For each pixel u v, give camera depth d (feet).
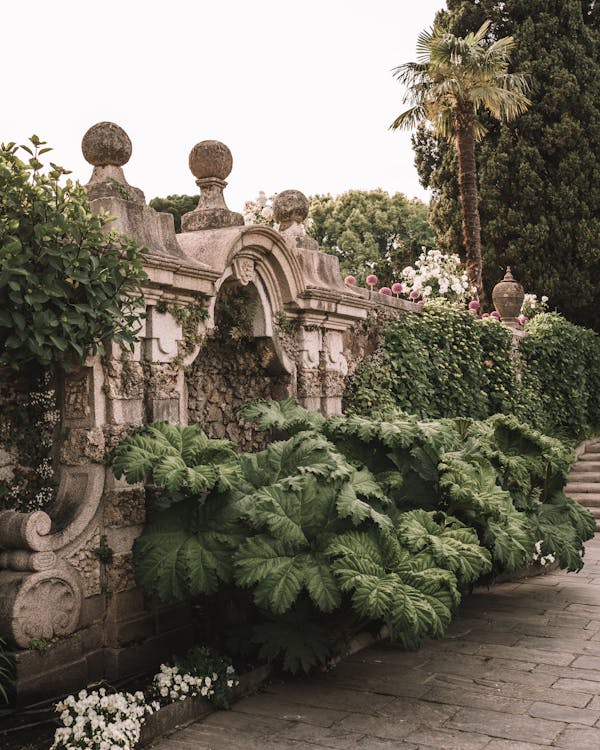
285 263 20.93
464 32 62.59
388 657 16.55
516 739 12.11
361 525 15.02
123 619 14.98
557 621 19.22
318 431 18.69
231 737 12.46
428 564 14.69
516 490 22.04
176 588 14.10
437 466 19.03
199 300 17.66
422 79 53.42
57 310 13.80
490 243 59.52
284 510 14.56
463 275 46.80
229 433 20.81
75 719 11.93
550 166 58.23
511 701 13.80
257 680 14.84
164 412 16.52
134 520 15.23
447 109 54.60
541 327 44.27
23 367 14.76
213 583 14.05
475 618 19.62
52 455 15.21
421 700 13.94
